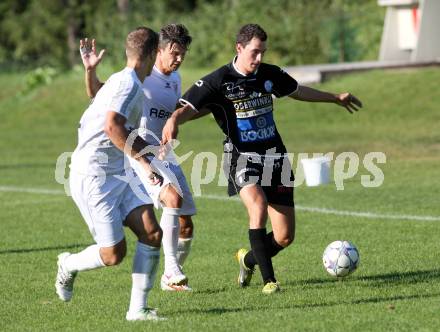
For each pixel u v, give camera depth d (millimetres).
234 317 18906
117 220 18797
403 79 75875
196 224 32938
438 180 42031
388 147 55719
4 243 30375
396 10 81750
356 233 29828
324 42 91938
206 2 125875
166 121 23266
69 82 95625
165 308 20453
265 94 21719
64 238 31141
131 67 18578
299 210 35125
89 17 143875
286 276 23688
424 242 27719
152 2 124312
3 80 108375
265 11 95312
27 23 150750
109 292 22547
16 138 74688
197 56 95812
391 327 17562
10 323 19656
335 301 20266
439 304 19422
